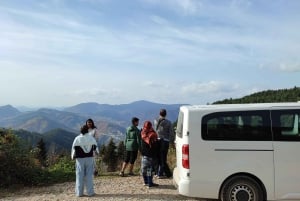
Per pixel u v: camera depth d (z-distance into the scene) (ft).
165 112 39.11
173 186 35.27
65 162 49.37
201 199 30.14
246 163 25.44
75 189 35.45
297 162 25.27
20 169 38.93
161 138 38.78
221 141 25.66
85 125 33.19
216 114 26.00
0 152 38.55
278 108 25.89
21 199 32.55
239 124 25.81
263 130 25.64
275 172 25.38
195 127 25.96
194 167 25.75
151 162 35.14
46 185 39.27
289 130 25.58
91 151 32.83
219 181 25.55
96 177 42.29
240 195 25.55
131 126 42.27
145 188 34.81
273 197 25.39
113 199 30.99
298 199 25.20
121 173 42.06
